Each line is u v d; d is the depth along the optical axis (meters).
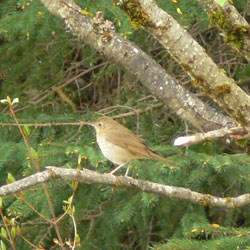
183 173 10.97
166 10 11.16
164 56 13.95
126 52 8.79
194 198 8.71
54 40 13.77
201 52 7.61
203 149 12.08
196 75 7.70
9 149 11.60
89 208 12.10
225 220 12.51
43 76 13.97
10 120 12.35
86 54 14.17
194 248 8.96
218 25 7.85
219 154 11.72
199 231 9.29
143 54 8.86
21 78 14.19
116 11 10.82
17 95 13.92
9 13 12.33
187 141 7.80
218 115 8.79
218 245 8.95
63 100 14.11
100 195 11.67
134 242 13.30
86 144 11.86
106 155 10.90
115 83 14.90
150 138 12.66
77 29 8.70
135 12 7.37
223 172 10.80
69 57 14.80
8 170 11.98
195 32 14.00
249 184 10.75
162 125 13.04
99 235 12.41
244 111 7.84
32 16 11.83
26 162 11.07
